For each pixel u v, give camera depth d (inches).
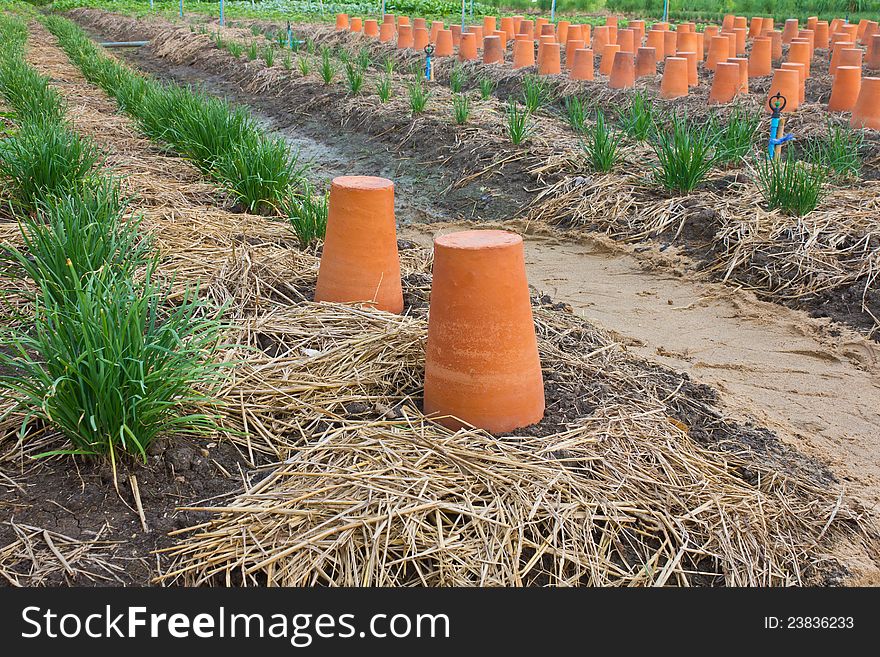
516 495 124.4
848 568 126.6
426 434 137.1
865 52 544.4
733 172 292.0
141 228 227.1
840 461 156.9
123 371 122.0
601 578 115.7
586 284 243.0
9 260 193.3
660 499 130.3
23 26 925.8
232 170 272.5
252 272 200.7
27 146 249.8
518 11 1077.8
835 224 243.4
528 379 140.8
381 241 182.9
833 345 204.4
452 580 112.5
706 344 205.2
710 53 503.8
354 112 430.9
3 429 132.4
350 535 115.7
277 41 730.8
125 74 511.2
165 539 115.4
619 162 314.2
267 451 135.8
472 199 317.4
